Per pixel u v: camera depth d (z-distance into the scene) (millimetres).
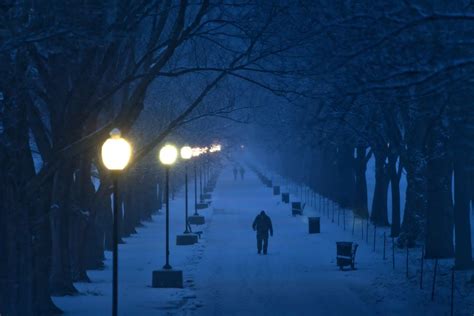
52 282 50969
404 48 31656
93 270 67562
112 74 49000
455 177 63125
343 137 86938
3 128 34969
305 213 132000
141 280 60125
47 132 50031
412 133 80938
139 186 111938
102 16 31953
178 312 44281
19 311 36812
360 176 120938
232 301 48906
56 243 51531
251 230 104562
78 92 38938
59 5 27484
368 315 43938
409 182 82812
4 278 36875
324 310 45438
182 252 79938
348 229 105062
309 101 57469
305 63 43750
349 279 59406
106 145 33562
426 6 29859
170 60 63875
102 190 58688
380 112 73625
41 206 42250
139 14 38156
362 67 34531
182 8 36156
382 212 110125
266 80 74625
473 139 61812
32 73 39719
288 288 54781
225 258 74625
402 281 57406
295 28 41312
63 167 51562
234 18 43219
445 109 50281
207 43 62969
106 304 46375
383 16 31047
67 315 42344
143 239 95500
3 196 36906
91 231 68375
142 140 82875
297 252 79688
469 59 30406
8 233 36938
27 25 28922
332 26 33250
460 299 49312
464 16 29266
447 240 72312
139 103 48156
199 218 113375
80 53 39625
